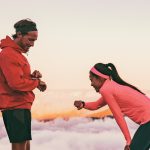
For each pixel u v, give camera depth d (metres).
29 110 3.00
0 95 2.92
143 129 2.96
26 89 2.86
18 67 2.85
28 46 2.99
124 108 3.02
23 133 2.94
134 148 2.95
